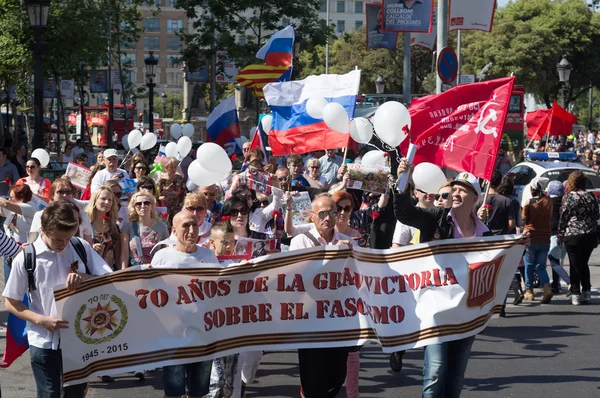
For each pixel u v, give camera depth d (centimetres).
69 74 4056
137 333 585
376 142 1894
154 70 3158
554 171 2053
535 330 1055
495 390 783
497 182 1095
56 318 548
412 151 623
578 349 948
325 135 1178
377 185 840
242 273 607
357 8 12181
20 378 822
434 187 655
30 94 3991
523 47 6028
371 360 907
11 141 3391
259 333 614
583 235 1219
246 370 724
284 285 615
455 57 1639
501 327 1074
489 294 630
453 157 838
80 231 752
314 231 672
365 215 948
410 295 620
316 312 619
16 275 549
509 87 823
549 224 1238
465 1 1780
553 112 2378
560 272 1275
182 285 596
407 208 621
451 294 618
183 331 595
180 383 603
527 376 832
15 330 600
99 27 3841
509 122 3353
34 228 754
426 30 1814
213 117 1568
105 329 576
